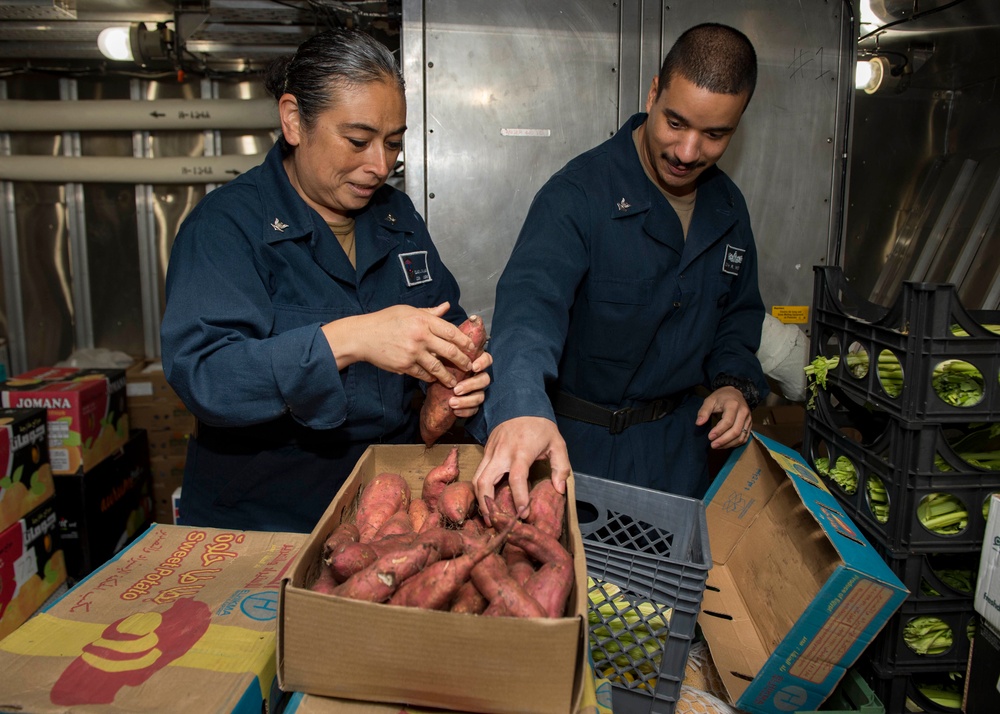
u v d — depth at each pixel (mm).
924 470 1199
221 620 883
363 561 832
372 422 1395
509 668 718
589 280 1602
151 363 3334
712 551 1515
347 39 1179
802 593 1166
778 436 2492
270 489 1396
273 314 1276
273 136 3332
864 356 1499
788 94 2400
